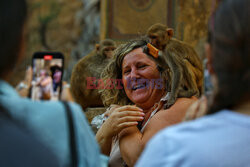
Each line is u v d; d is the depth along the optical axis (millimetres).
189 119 1502
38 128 1177
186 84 2359
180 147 1071
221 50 1154
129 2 7137
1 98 1197
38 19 18922
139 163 1143
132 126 2234
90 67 4492
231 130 1058
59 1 18938
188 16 6566
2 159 1102
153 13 6953
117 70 2678
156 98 2406
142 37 2594
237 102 1132
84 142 1251
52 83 1475
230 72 1131
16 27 1201
